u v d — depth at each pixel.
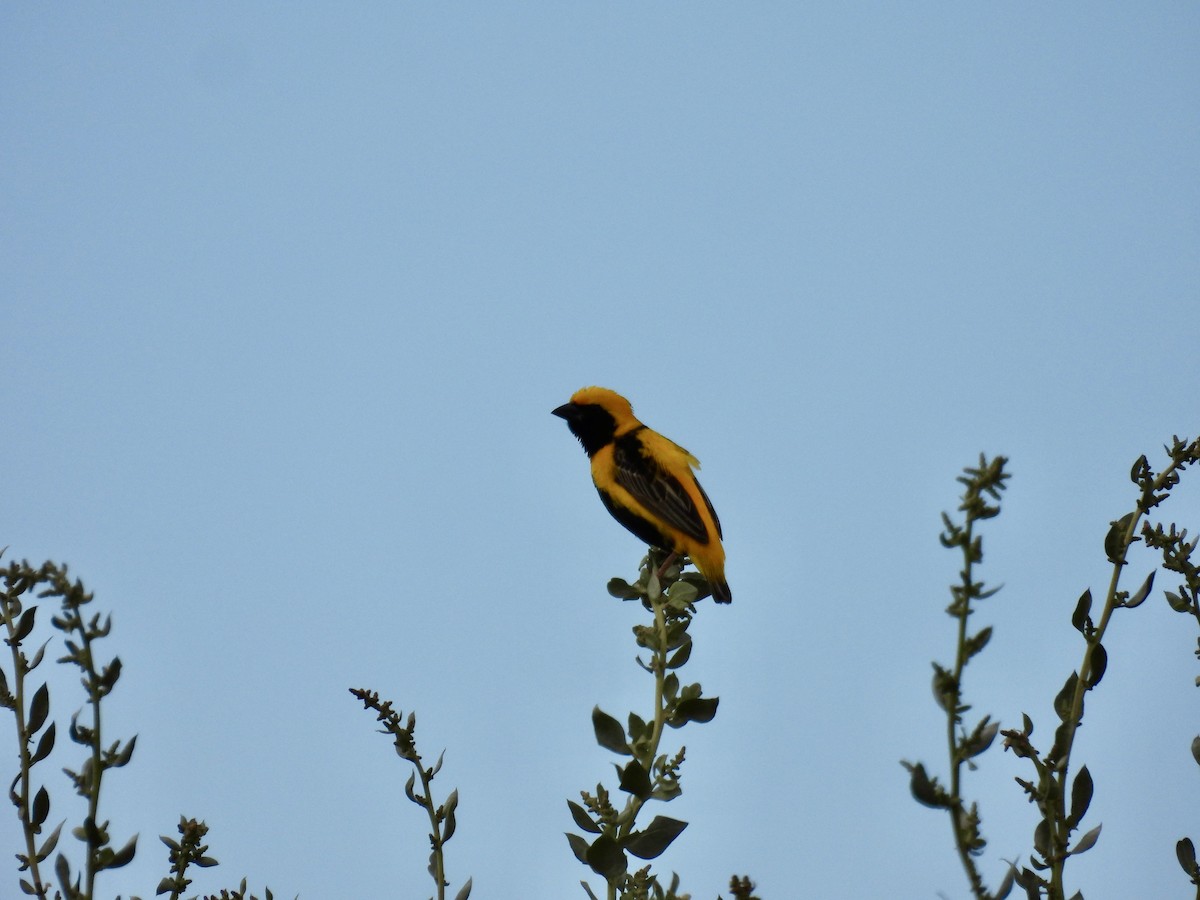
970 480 5.69
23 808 6.77
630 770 7.42
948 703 5.64
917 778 5.59
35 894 6.68
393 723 7.52
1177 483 6.91
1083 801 6.39
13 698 6.95
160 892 7.02
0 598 7.15
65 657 6.68
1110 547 6.93
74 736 6.70
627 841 7.28
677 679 8.12
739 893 5.18
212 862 7.15
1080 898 6.30
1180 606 6.88
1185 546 6.93
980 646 5.65
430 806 7.41
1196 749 6.65
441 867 7.30
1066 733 6.48
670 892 7.02
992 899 5.55
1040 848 6.36
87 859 6.67
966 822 5.58
